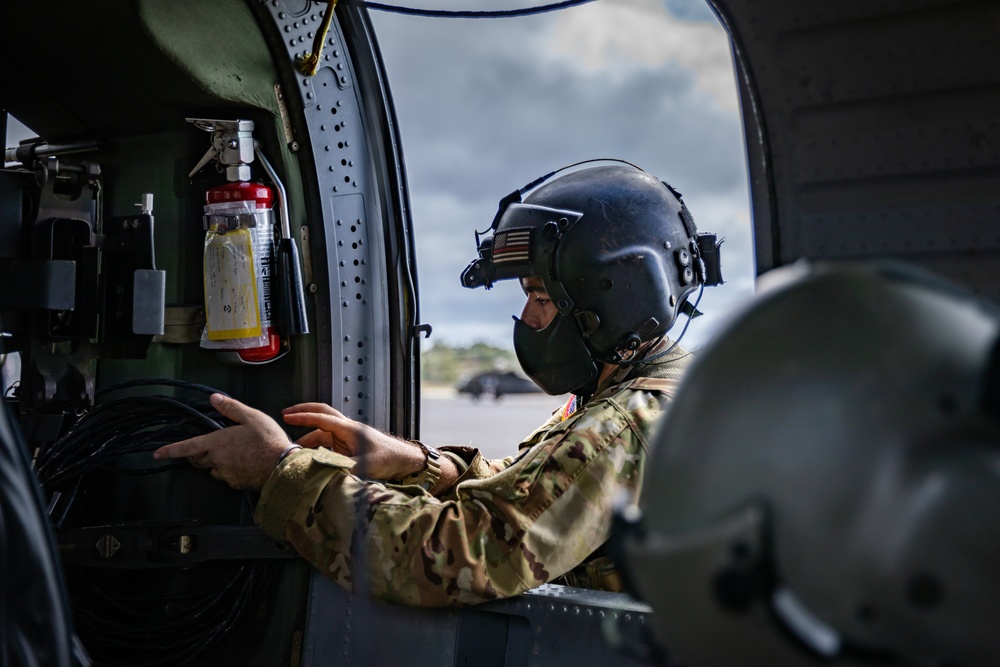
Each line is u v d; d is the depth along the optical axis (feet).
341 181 6.93
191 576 6.55
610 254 5.43
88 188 6.17
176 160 6.76
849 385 1.92
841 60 4.67
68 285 5.91
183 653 6.28
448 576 4.97
